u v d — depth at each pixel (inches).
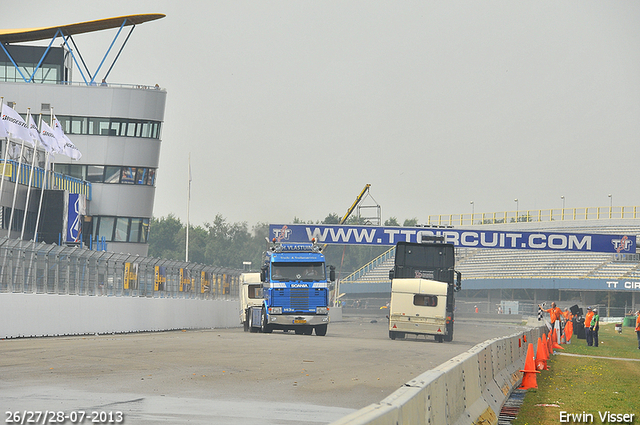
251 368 1434.5
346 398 1058.1
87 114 5989.2
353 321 6525.6
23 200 5103.3
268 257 3073.3
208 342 2204.7
